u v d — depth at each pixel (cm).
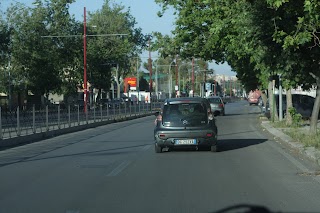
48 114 2511
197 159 1415
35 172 1212
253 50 1714
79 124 3008
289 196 896
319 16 1288
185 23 3030
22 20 5344
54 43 5625
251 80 4191
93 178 1105
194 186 992
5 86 5466
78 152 1659
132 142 1994
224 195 902
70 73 6103
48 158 1507
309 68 1755
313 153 1416
